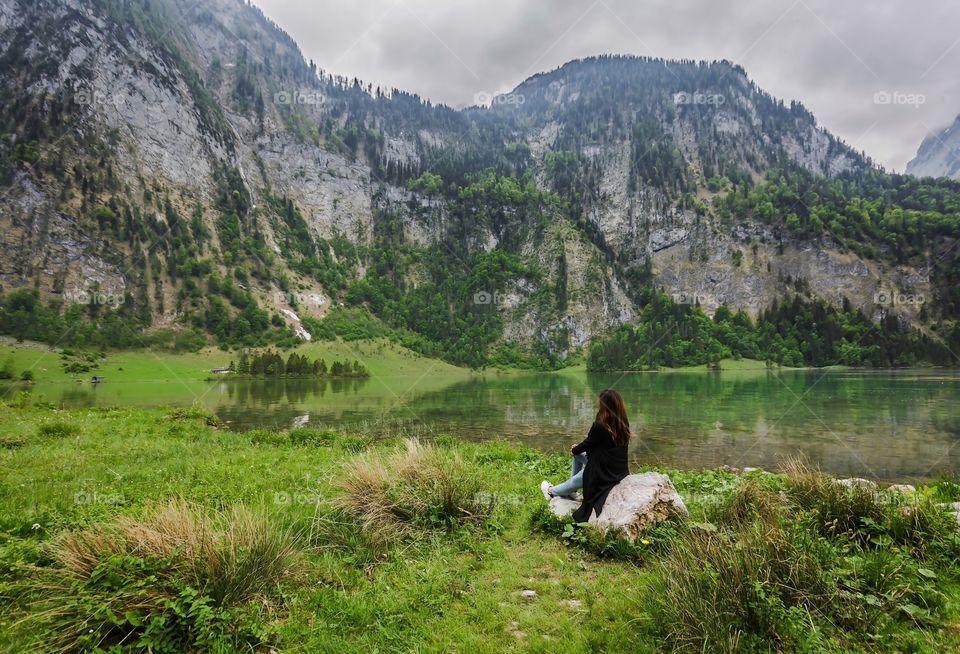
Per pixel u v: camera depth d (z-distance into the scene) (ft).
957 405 145.89
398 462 24.45
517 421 111.45
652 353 553.64
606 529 19.26
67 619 12.56
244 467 35.29
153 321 514.27
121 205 605.73
